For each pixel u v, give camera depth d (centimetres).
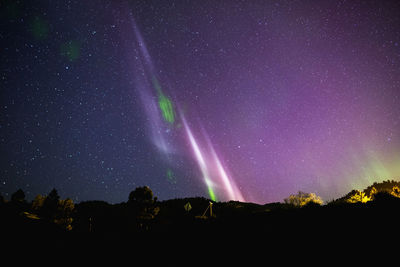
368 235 964
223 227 1571
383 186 4003
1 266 1141
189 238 1444
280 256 918
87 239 1806
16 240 1570
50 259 1246
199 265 960
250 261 919
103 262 1163
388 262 744
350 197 2556
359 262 768
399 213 1144
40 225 2245
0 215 2233
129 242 1582
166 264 1028
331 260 812
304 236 1095
